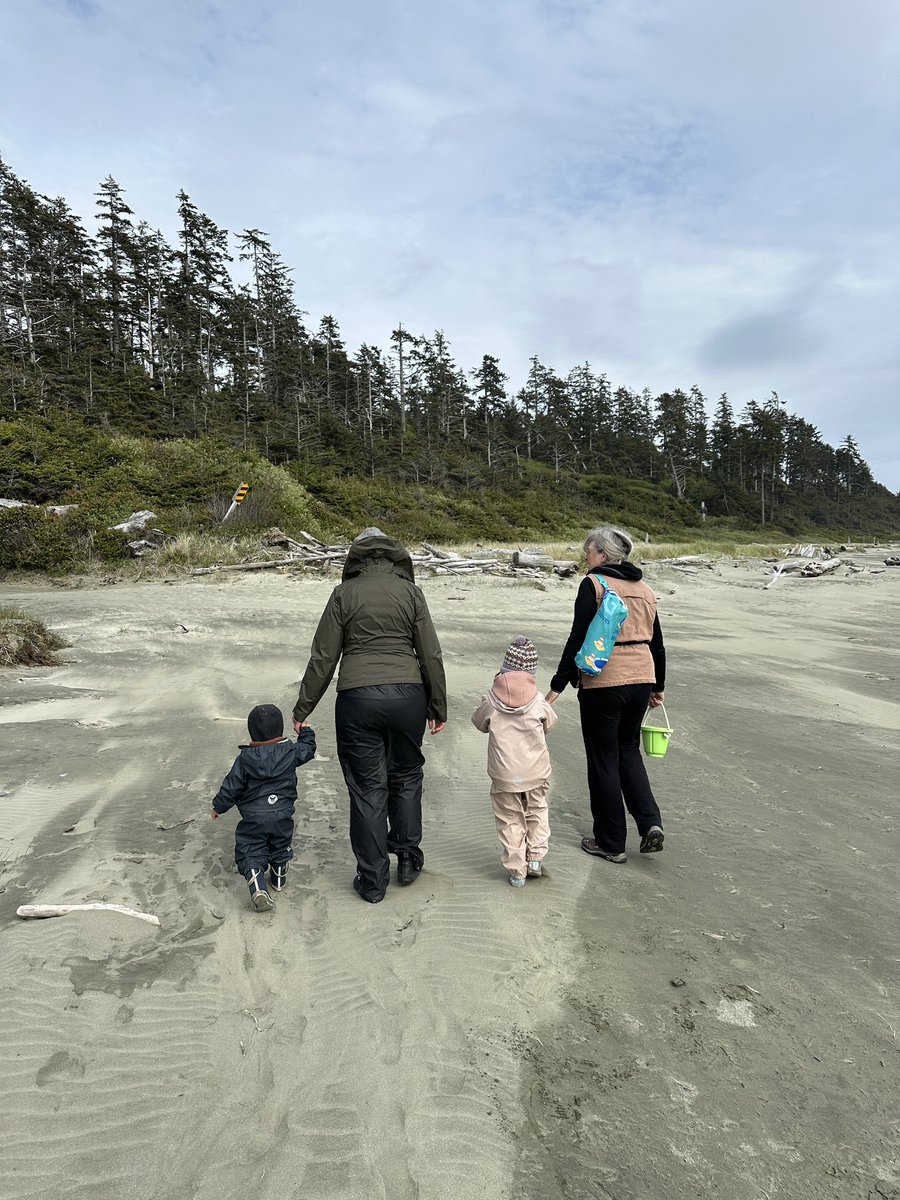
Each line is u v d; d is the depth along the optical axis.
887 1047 2.49
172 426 46.81
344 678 3.39
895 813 4.95
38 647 9.80
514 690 3.61
